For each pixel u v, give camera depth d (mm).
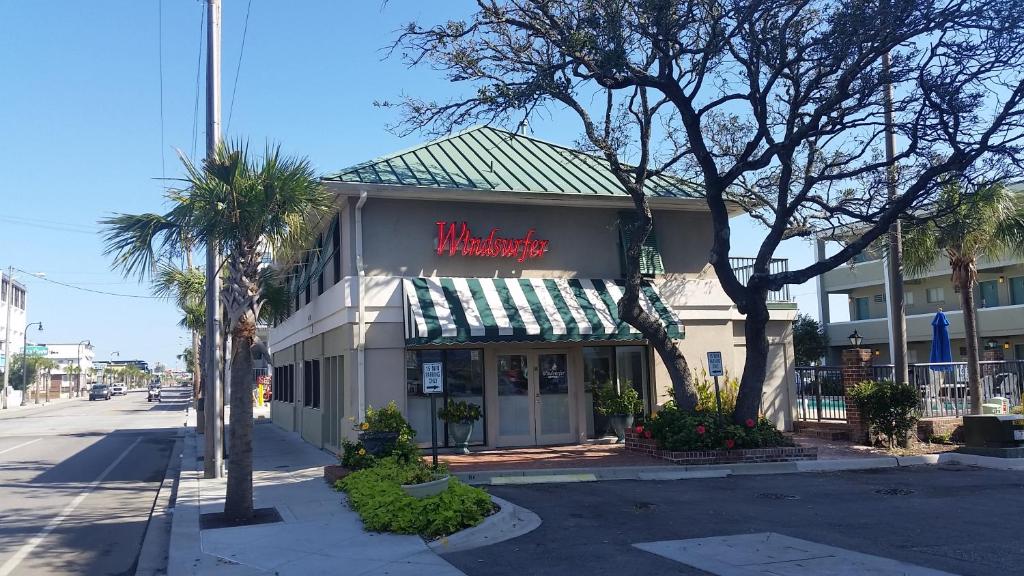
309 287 21531
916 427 17328
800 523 9438
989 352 33656
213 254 14781
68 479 16172
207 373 14898
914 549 7969
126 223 10305
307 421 21875
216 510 10977
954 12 12633
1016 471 14266
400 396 16031
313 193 10633
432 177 16875
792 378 20078
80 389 114812
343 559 7914
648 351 18750
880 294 42500
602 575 7121
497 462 14766
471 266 17047
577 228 18125
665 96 15531
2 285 77250
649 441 15469
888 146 17609
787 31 14258
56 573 8273
